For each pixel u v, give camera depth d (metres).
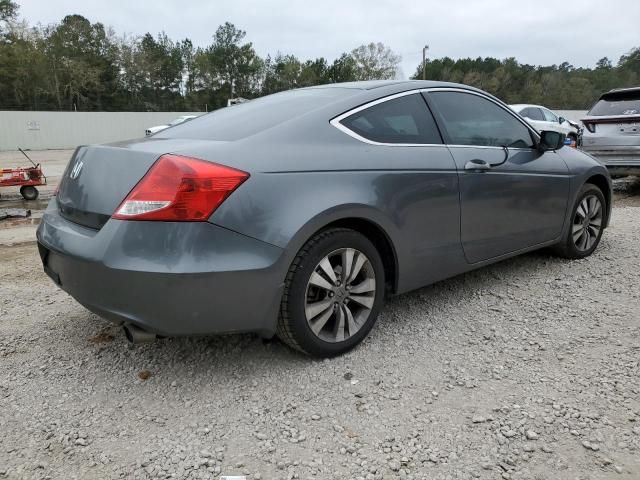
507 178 3.63
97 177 2.59
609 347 2.99
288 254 2.51
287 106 3.09
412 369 2.79
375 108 3.07
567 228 4.39
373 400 2.51
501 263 4.58
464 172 3.33
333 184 2.68
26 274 4.58
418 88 3.35
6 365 2.90
